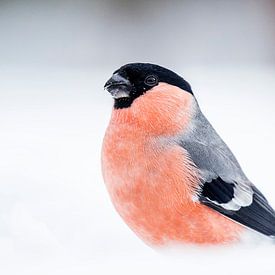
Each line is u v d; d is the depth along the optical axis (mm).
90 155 2072
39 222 1926
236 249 1908
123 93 1913
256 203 1917
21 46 3029
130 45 3146
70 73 2719
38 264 1890
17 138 2125
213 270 1890
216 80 2615
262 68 2848
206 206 1904
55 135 2139
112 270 1884
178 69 2809
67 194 1966
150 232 1907
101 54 3000
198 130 1917
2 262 1892
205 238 1905
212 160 1912
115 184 1908
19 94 2383
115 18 3443
